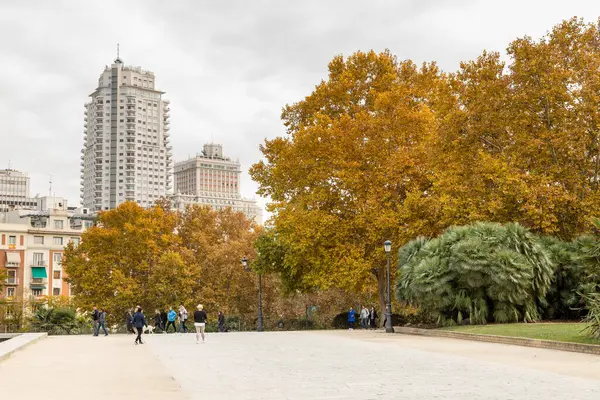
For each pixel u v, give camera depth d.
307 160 43.62
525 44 37.53
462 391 11.84
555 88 35.97
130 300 66.81
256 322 69.38
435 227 40.59
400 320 40.44
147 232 68.44
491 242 30.25
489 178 37.03
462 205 37.81
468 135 39.12
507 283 29.19
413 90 45.69
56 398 11.46
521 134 37.72
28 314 83.50
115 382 14.06
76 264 70.06
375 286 53.94
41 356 22.38
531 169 37.97
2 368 17.69
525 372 14.73
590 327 21.75
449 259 30.77
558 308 31.16
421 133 42.91
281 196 47.38
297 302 71.19
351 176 41.81
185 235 76.88
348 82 45.03
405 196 43.72
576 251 30.94
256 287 70.12
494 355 19.23
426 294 30.73
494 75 39.03
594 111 35.72
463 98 39.94
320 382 13.48
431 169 40.47
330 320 65.88
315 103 47.09
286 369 16.34
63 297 92.06
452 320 30.91
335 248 42.94
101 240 69.44
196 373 15.85
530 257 30.06
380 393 11.70
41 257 110.44
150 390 12.60
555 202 35.50
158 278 66.69
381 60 46.16
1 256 106.31
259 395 11.66
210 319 68.81
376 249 41.62
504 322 30.14
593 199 35.62
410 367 16.25
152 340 34.00
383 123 42.25
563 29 38.28
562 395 11.17
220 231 78.00
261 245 51.53
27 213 130.50
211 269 70.88
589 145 37.31
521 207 35.44
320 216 42.81
